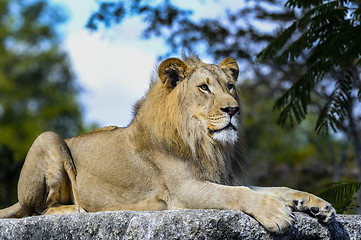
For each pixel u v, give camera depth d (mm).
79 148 10547
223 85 9445
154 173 9625
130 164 9820
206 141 9312
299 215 8305
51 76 66625
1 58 64438
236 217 7871
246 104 32875
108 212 8367
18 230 9016
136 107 10500
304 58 25750
